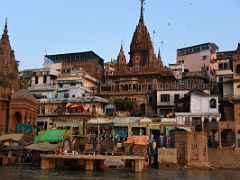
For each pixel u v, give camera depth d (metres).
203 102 58.94
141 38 86.94
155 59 81.94
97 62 87.88
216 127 53.16
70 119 63.50
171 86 68.81
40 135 47.62
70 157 36.88
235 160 45.06
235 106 55.62
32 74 79.50
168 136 48.25
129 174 34.22
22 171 34.56
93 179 29.00
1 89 56.59
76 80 74.38
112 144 50.19
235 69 61.91
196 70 89.50
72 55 89.00
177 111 62.50
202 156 44.25
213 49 89.19
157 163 43.91
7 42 62.88
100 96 73.12
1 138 48.38
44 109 68.75
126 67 79.44
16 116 56.94
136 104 69.94
